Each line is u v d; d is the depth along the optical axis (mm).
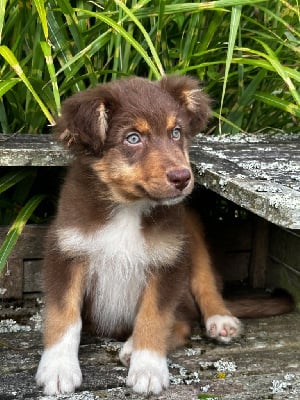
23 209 1586
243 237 1696
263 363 1454
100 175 1410
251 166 1490
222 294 1632
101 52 1709
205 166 1487
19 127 1694
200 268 1565
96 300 1488
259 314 1579
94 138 1387
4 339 1496
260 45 1764
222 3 1616
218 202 1740
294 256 1623
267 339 1518
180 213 1467
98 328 1515
